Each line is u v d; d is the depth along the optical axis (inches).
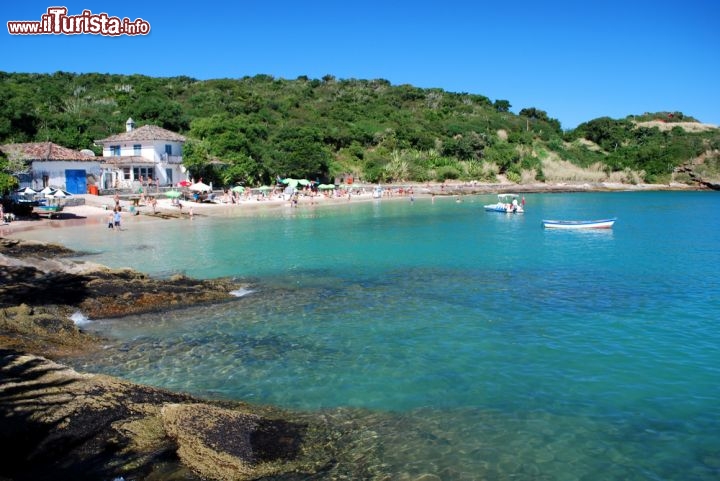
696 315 688.4
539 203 3036.4
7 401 375.2
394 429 394.3
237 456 339.9
